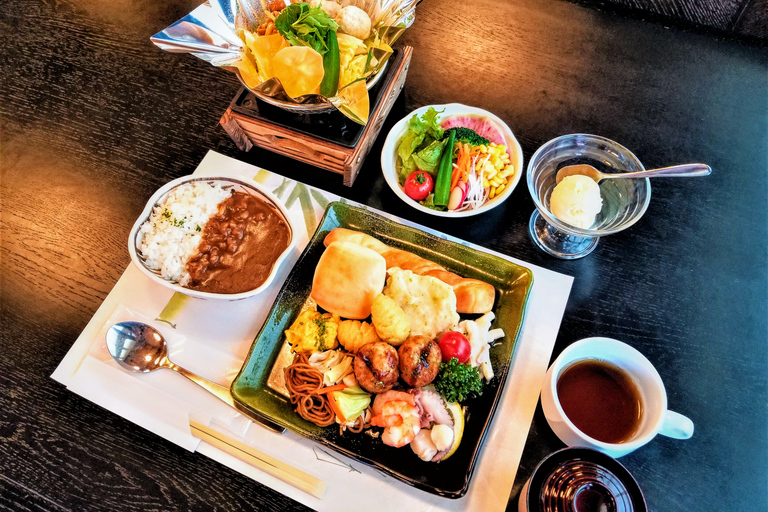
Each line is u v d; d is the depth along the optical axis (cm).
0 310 53
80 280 54
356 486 46
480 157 55
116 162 60
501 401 48
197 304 52
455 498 43
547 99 62
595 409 46
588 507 39
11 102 63
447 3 67
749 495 46
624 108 62
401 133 56
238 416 48
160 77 64
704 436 48
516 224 56
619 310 52
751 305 53
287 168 59
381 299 47
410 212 57
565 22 66
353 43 53
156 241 51
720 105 62
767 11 63
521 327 50
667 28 66
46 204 58
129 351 50
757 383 50
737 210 57
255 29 56
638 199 51
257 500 46
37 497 46
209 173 55
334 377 47
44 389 49
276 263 49
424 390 47
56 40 66
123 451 47
